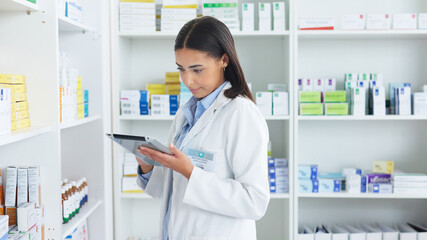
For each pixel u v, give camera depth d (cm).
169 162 145
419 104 283
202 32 145
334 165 328
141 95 287
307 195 287
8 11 179
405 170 327
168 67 323
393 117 282
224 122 152
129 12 282
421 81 321
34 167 178
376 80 295
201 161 153
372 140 326
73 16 225
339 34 286
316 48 320
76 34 247
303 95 288
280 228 331
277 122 323
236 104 151
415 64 321
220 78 159
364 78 299
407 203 329
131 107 287
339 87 322
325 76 321
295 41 280
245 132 147
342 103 285
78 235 236
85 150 253
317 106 286
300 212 331
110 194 273
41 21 179
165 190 167
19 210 167
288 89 287
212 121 155
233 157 147
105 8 260
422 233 295
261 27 285
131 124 325
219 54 149
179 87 295
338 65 321
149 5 282
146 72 323
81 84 246
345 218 331
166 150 142
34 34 180
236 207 143
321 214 331
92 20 246
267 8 284
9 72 180
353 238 295
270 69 321
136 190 288
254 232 160
